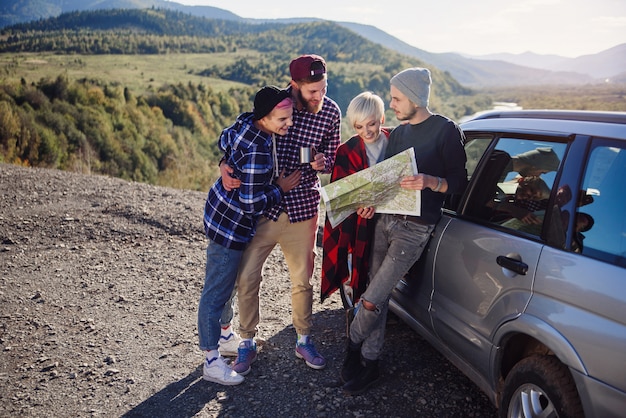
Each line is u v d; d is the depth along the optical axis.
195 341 3.91
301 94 3.04
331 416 3.02
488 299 2.66
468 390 3.30
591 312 2.07
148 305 4.53
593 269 2.12
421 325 3.45
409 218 3.04
